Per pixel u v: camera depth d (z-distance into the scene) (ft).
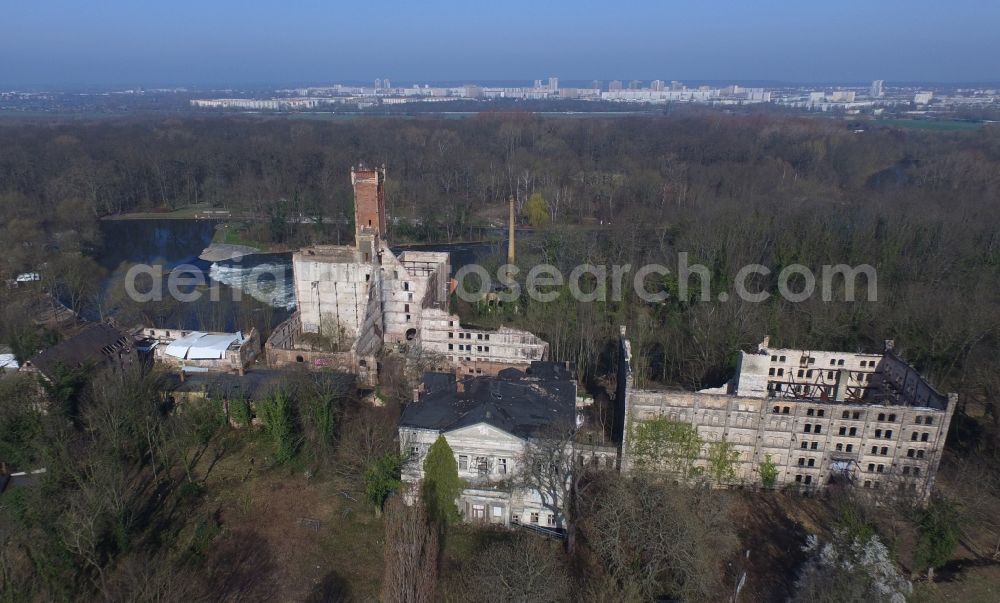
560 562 259.19
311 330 484.33
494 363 437.99
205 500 296.71
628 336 471.62
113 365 369.91
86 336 400.88
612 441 337.31
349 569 259.60
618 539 245.04
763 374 332.39
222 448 337.31
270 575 255.29
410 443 284.00
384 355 449.89
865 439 291.17
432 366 428.97
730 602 240.73
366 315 431.84
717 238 569.64
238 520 284.82
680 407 300.81
